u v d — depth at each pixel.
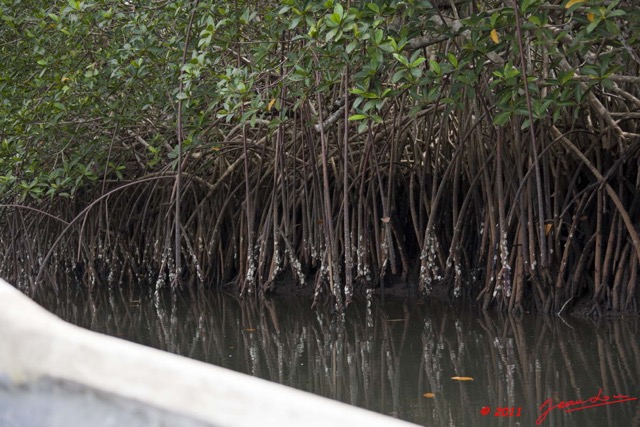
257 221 12.19
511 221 9.55
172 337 8.98
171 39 8.89
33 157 11.52
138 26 9.05
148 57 9.48
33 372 0.67
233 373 0.68
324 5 6.79
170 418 0.64
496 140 9.27
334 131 11.40
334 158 11.68
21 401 0.67
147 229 14.08
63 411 0.66
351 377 6.60
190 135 9.23
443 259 10.72
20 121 10.45
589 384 5.93
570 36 7.26
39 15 9.49
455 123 10.95
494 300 9.84
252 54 8.60
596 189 9.12
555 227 9.35
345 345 8.05
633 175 9.09
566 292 9.29
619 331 8.09
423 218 10.80
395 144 10.66
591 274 9.38
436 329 8.74
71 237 15.19
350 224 11.00
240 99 7.59
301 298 11.65
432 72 6.99
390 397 5.88
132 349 0.69
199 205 13.08
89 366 0.67
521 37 6.28
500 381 6.18
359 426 0.62
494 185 9.64
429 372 6.62
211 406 0.64
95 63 9.63
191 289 13.36
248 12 7.85
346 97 7.58
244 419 0.63
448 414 5.36
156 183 13.63
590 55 7.73
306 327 9.29
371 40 6.75
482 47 6.85
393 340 8.20
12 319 0.70
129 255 14.41
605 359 6.77
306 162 11.60
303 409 0.63
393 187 10.84
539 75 9.62
